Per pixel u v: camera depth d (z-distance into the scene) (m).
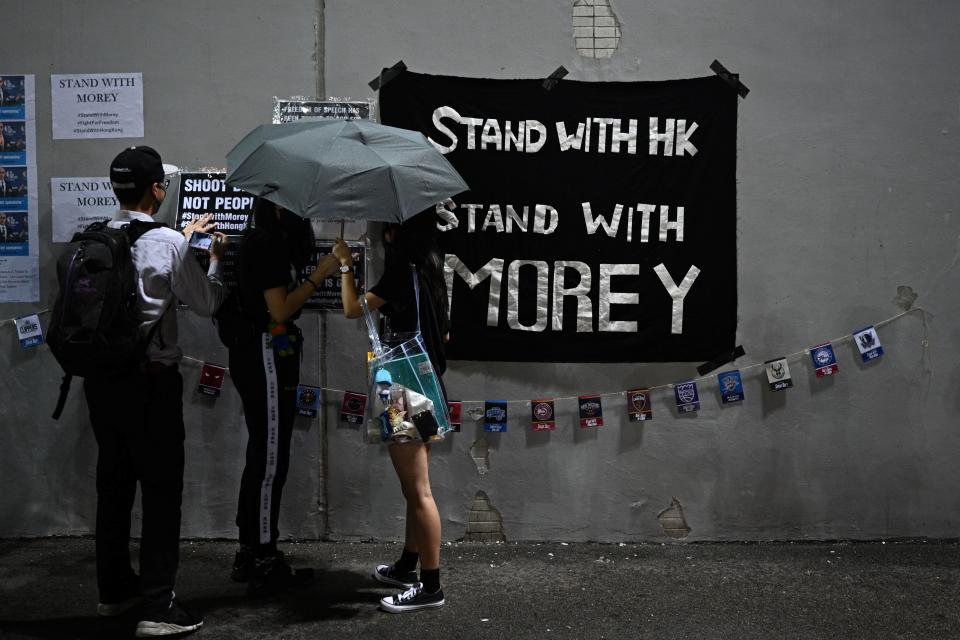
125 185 3.86
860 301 4.98
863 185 4.95
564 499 5.01
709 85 4.91
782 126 4.93
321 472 4.99
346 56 4.86
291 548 4.92
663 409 4.99
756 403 4.99
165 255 3.82
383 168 3.87
